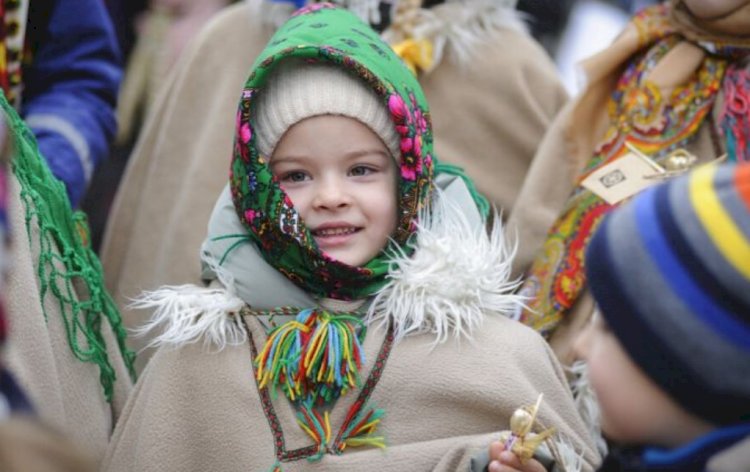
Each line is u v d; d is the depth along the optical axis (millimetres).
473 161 5027
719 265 2424
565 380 3613
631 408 2541
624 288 2500
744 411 2459
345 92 3438
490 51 5035
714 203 2451
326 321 3410
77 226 3922
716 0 4156
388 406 3402
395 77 3502
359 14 4938
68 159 4348
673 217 2473
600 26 6184
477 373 3396
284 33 3541
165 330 3553
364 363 3410
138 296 5020
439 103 5020
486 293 3484
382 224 3479
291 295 3480
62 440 2018
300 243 3404
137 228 5117
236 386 3426
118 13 6359
